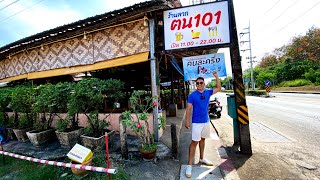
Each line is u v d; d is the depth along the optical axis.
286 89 33.31
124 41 5.96
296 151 4.85
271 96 23.86
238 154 4.77
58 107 5.07
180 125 7.98
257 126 7.63
